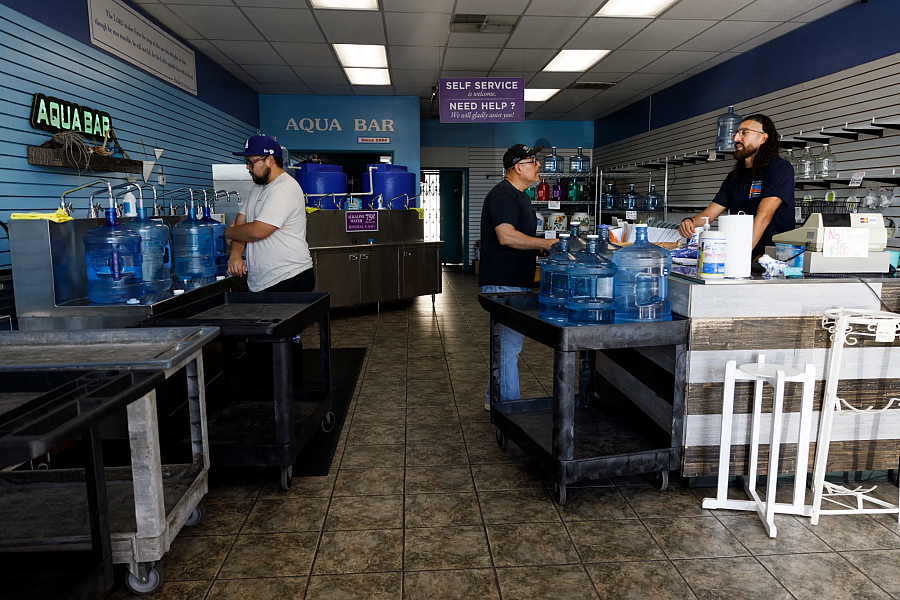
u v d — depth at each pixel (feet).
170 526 6.57
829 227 8.83
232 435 9.62
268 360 13.42
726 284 8.30
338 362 16.97
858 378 8.70
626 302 8.94
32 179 12.40
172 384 9.48
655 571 6.87
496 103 23.38
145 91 18.02
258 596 6.44
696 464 8.70
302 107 31.35
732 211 11.39
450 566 6.99
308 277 13.46
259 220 12.41
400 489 9.04
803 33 19.49
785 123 20.40
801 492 8.06
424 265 26.96
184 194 20.70
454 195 45.93
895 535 7.64
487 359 17.29
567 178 32.89
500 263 11.39
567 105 34.40
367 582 6.68
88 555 5.88
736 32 20.27
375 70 26.11
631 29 20.21
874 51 16.42
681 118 27.99
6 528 6.60
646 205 28.68
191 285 11.80
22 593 5.59
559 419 8.18
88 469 5.72
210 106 23.89
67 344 7.17
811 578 6.72
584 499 8.66
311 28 20.17
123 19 16.65
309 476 9.51
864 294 8.53
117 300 10.02
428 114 38.37
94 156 13.70
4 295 10.55
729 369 7.99
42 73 12.75
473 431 11.53
